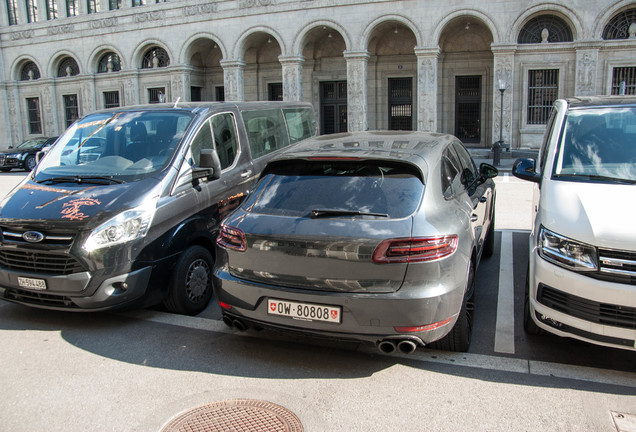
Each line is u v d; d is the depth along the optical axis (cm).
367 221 339
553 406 318
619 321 333
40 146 2355
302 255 342
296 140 743
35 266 439
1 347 418
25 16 3400
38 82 3403
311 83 2903
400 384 348
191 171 507
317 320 340
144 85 3070
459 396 332
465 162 514
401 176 363
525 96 2309
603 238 338
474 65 2561
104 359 394
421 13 2373
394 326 329
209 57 3119
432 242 330
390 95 2753
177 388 348
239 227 367
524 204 1062
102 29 3100
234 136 591
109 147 530
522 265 623
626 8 2120
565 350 401
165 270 467
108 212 438
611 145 434
